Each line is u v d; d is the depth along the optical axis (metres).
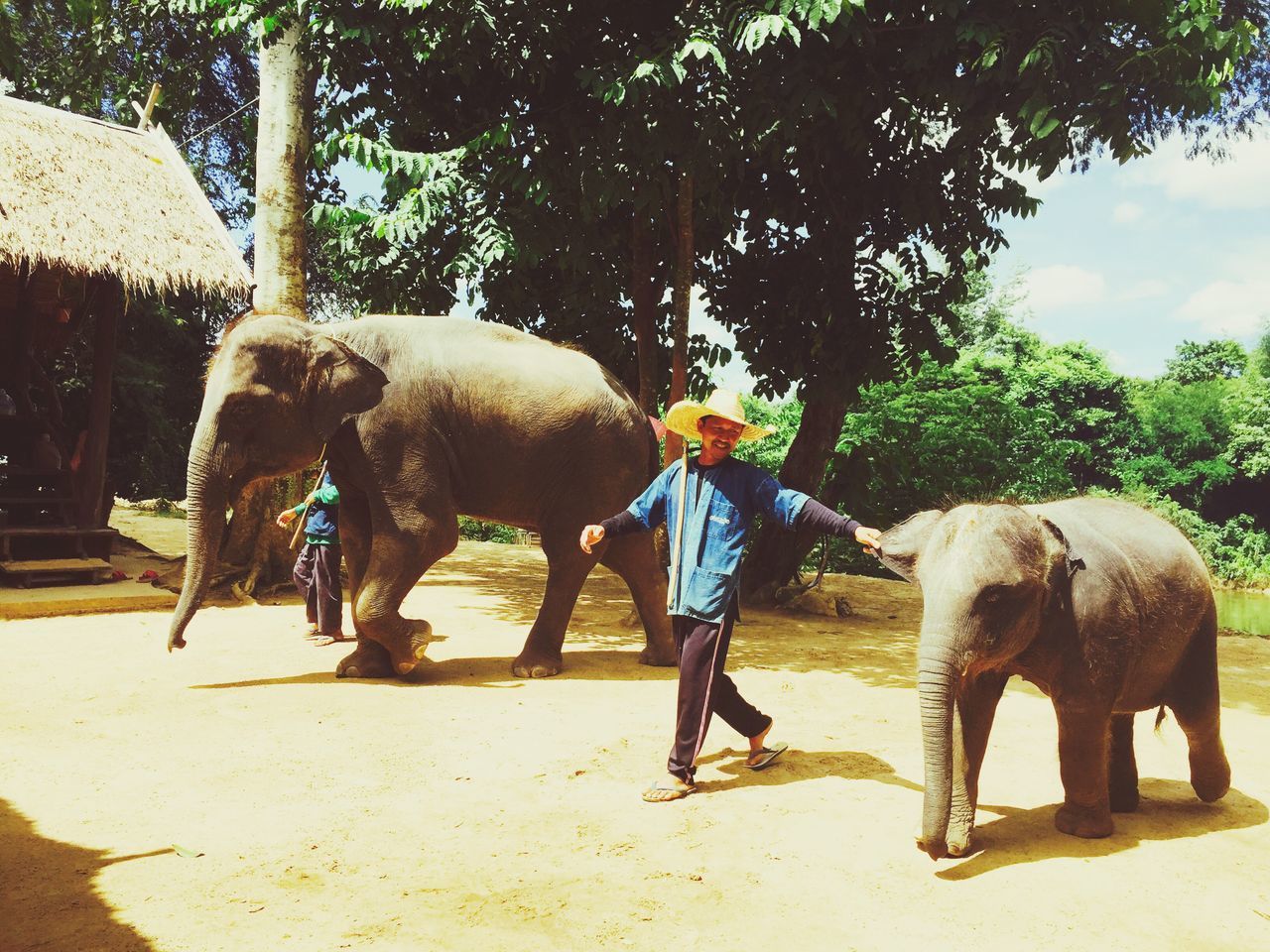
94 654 7.45
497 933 3.22
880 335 11.24
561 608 7.33
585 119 9.77
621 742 5.42
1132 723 4.64
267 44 9.98
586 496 7.30
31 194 9.70
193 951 3.03
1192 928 3.41
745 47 8.45
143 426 24.30
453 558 15.31
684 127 8.84
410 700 6.25
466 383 7.06
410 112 10.69
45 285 13.20
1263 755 5.81
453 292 11.62
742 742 5.59
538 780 4.76
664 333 13.05
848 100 9.18
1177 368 52.25
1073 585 3.95
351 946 3.10
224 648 7.85
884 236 11.50
